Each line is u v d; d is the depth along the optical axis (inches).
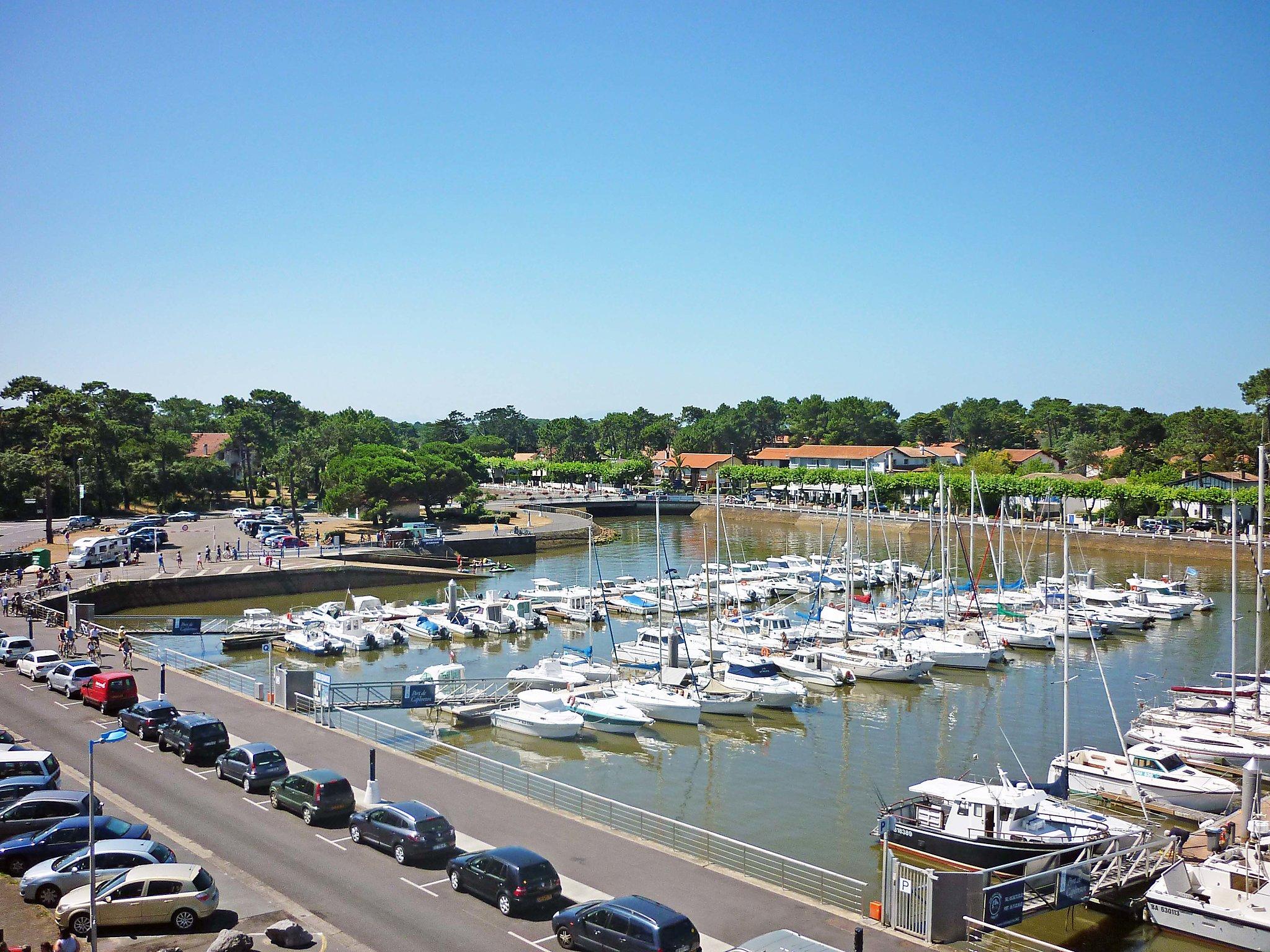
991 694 2603.3
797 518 7194.9
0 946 965.8
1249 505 5502.0
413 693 2260.1
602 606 3688.5
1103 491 6013.8
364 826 1280.8
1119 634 3398.1
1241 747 1936.5
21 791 1365.7
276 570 4116.6
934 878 1058.7
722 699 2354.8
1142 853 1392.7
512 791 1549.0
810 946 900.0
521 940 1021.8
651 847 1290.6
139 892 1029.2
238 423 7701.8
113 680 1914.4
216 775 1557.6
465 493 6461.6
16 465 5585.6
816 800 1800.0
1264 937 1172.5
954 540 5959.6
